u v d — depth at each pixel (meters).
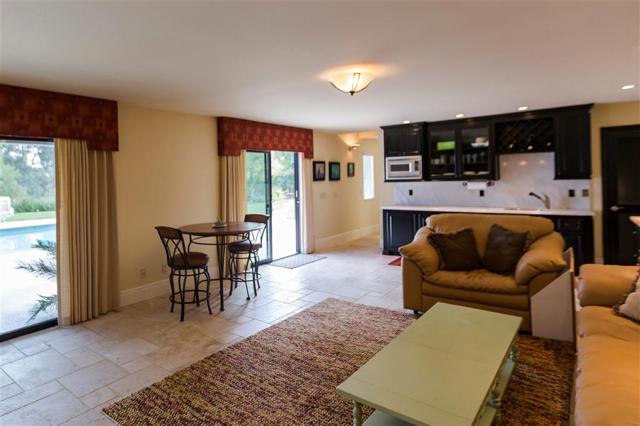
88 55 2.74
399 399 1.64
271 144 6.12
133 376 2.72
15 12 2.04
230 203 5.41
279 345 3.14
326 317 3.74
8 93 3.35
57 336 3.46
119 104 4.26
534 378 2.55
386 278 5.20
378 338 3.24
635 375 1.68
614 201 5.24
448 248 3.67
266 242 6.27
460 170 6.12
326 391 2.47
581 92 4.36
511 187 6.01
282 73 3.31
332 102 4.59
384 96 4.33
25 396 2.50
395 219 6.58
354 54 2.88
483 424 1.90
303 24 2.31
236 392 2.47
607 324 2.22
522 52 2.91
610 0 2.08
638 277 2.43
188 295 4.58
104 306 4.01
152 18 2.16
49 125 3.59
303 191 6.89
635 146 5.08
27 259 3.70
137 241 4.43
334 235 7.94
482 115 5.79
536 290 3.12
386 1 2.04
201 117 5.17
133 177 4.39
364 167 9.05
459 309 2.70
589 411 1.49
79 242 3.80
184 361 2.93
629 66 3.32
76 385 2.62
